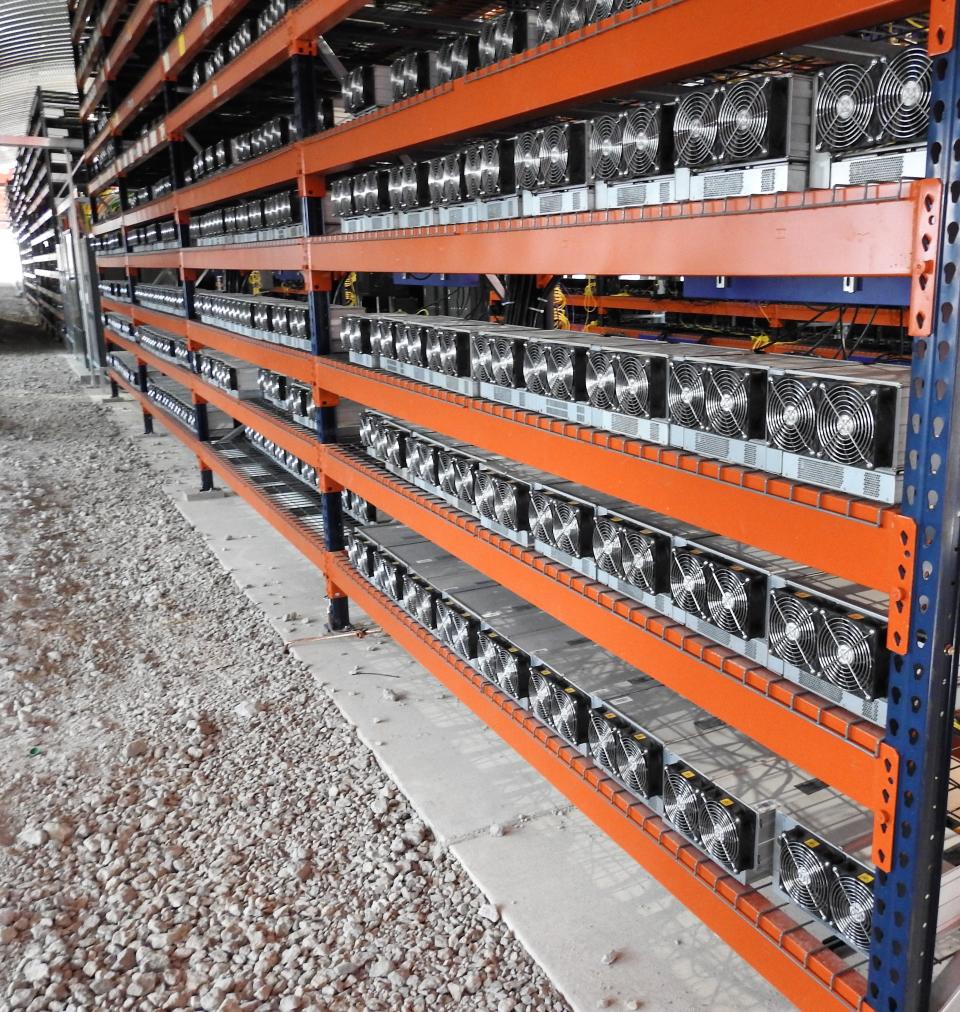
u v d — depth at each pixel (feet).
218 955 7.65
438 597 10.83
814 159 5.15
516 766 10.32
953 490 4.27
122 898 8.31
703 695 6.27
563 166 6.89
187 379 22.68
